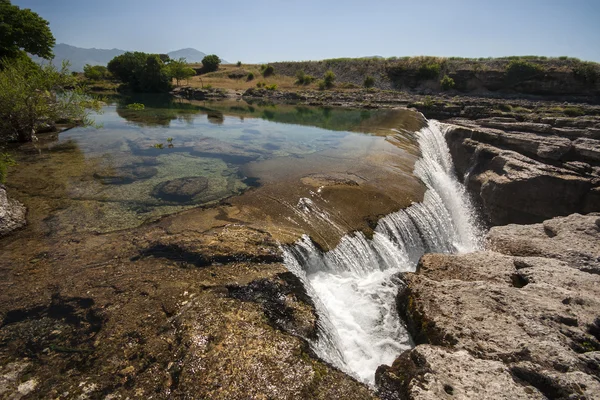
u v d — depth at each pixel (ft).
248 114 121.80
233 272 26.99
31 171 49.55
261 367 18.98
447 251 45.65
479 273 30.14
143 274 26.43
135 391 17.37
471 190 67.87
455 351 20.40
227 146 70.59
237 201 40.60
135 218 35.94
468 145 73.46
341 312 28.99
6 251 29.09
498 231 40.27
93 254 28.96
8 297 23.66
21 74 65.05
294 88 203.00
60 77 69.87
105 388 17.52
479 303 25.09
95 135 76.54
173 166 55.42
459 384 17.67
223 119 108.37
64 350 19.74
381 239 37.99
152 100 164.96
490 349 20.71
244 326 21.84
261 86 208.85
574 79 137.90
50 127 77.82
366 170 54.08
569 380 17.42
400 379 19.31
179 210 38.24
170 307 23.06
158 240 31.07
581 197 55.06
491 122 83.76
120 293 24.23
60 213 36.52
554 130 72.59
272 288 25.73
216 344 20.25
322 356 22.02
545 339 21.09
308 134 84.33
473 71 161.07
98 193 42.57
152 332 20.99
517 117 87.56
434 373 18.43
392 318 28.07
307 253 32.12
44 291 24.34
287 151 66.54
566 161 63.87
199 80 237.66
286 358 19.79
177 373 18.35
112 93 191.93
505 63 162.30
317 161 58.85
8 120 63.41
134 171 51.90
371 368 24.30
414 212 44.09
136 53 207.82
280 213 37.93
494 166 65.51
